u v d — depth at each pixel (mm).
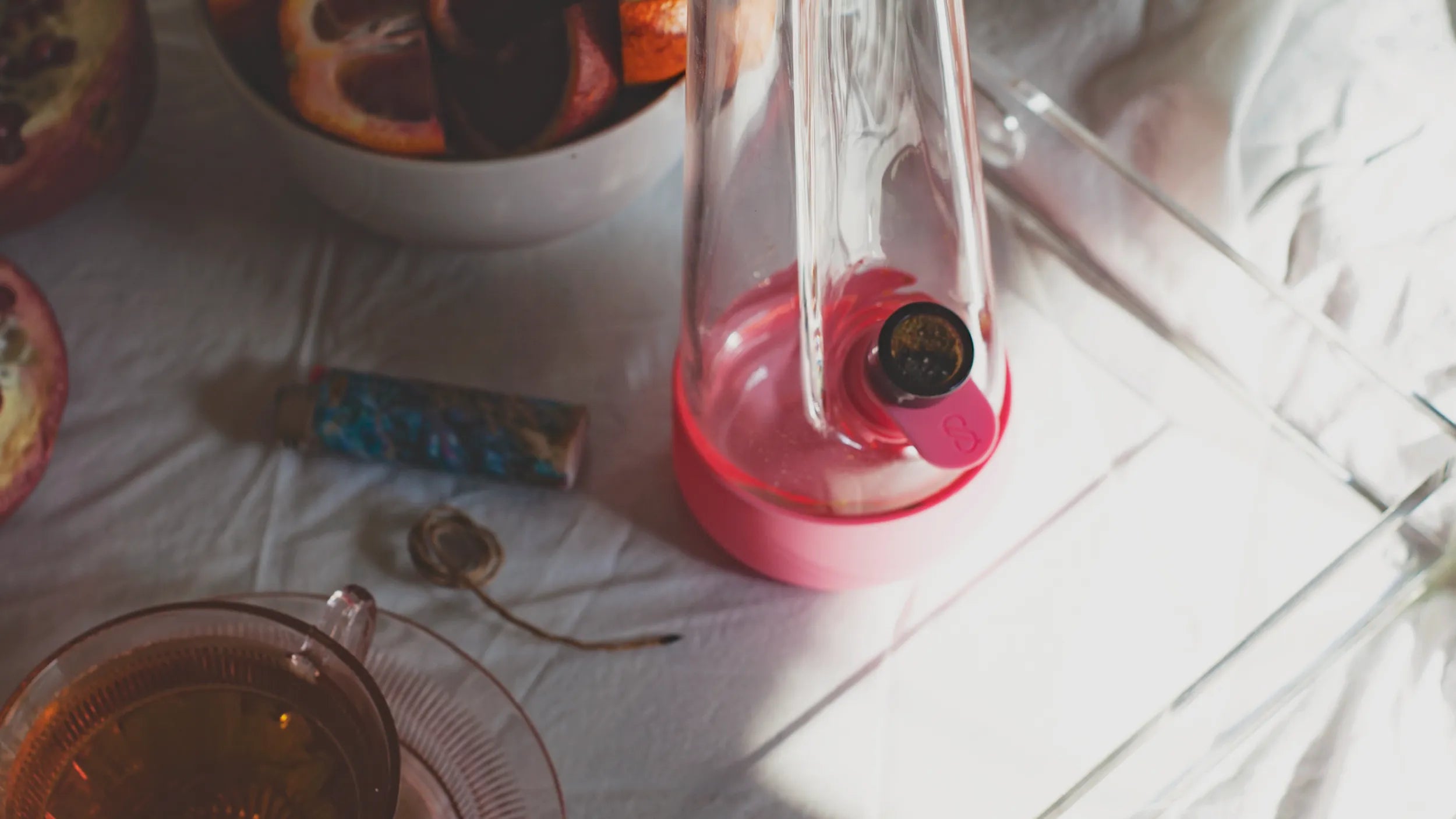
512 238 625
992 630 601
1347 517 614
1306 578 606
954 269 575
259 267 645
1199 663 596
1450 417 621
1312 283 654
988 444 544
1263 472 621
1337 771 575
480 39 593
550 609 601
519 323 640
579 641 597
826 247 557
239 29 599
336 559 604
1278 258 659
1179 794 572
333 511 610
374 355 633
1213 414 629
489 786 553
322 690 520
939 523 571
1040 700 592
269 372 629
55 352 597
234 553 604
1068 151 640
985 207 641
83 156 612
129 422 620
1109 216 642
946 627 601
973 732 588
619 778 581
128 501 609
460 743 558
